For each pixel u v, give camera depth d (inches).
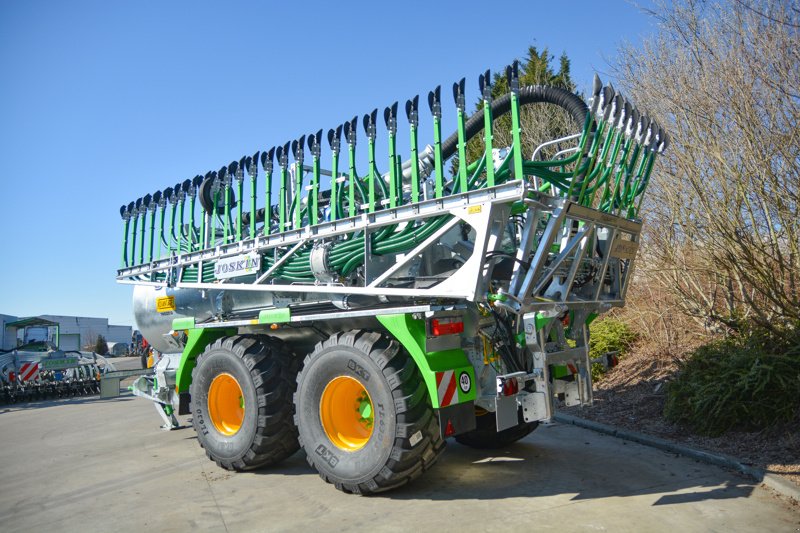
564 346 180.5
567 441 227.5
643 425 233.8
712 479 167.0
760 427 197.8
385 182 196.7
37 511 176.4
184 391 241.1
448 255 193.0
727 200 212.7
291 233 209.6
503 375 160.4
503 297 159.6
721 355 218.5
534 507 152.3
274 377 202.7
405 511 155.3
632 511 145.0
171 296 271.7
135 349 1521.9
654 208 272.4
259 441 198.7
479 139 402.3
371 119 187.8
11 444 301.0
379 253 187.5
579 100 189.6
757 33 204.4
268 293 231.3
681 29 235.6
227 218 241.4
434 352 165.3
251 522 154.8
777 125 202.8
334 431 181.3
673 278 281.9
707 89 219.3
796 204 202.4
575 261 173.6
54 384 554.3
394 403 161.9
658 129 198.4
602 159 171.2
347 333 176.9
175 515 163.9
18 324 654.5
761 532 127.6
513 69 154.9
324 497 172.6
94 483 205.5
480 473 188.1
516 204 175.6
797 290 214.7
